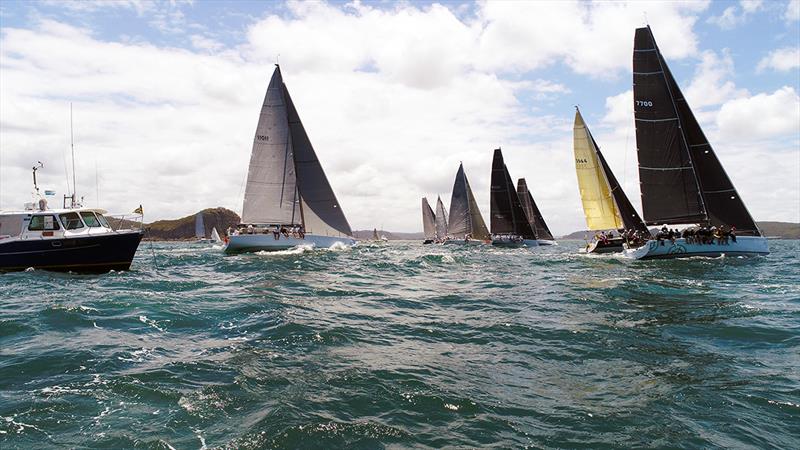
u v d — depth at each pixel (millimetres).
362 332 9883
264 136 38469
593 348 8711
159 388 6262
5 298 13812
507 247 61312
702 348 8656
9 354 7750
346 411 5664
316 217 43062
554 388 6641
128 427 5098
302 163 42250
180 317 11031
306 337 9172
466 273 22828
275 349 8352
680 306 12773
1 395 5980
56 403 5715
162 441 4785
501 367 7590
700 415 5688
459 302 14031
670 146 30109
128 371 6957
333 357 7938
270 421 5254
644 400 6172
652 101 30250
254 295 14820
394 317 11672
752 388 6555
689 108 29547
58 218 22016
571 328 10289
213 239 104875
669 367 7582
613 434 5191
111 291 15344
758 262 25656
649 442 5008
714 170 29203
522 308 12852
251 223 39031
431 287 17578
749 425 5410
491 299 14492
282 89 38812
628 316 11531
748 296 14281
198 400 5887
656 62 29938
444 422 5469
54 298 13594
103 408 5602
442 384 6715
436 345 8977
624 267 24156
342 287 17266
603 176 37000
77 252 21891
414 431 5203
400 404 5945
